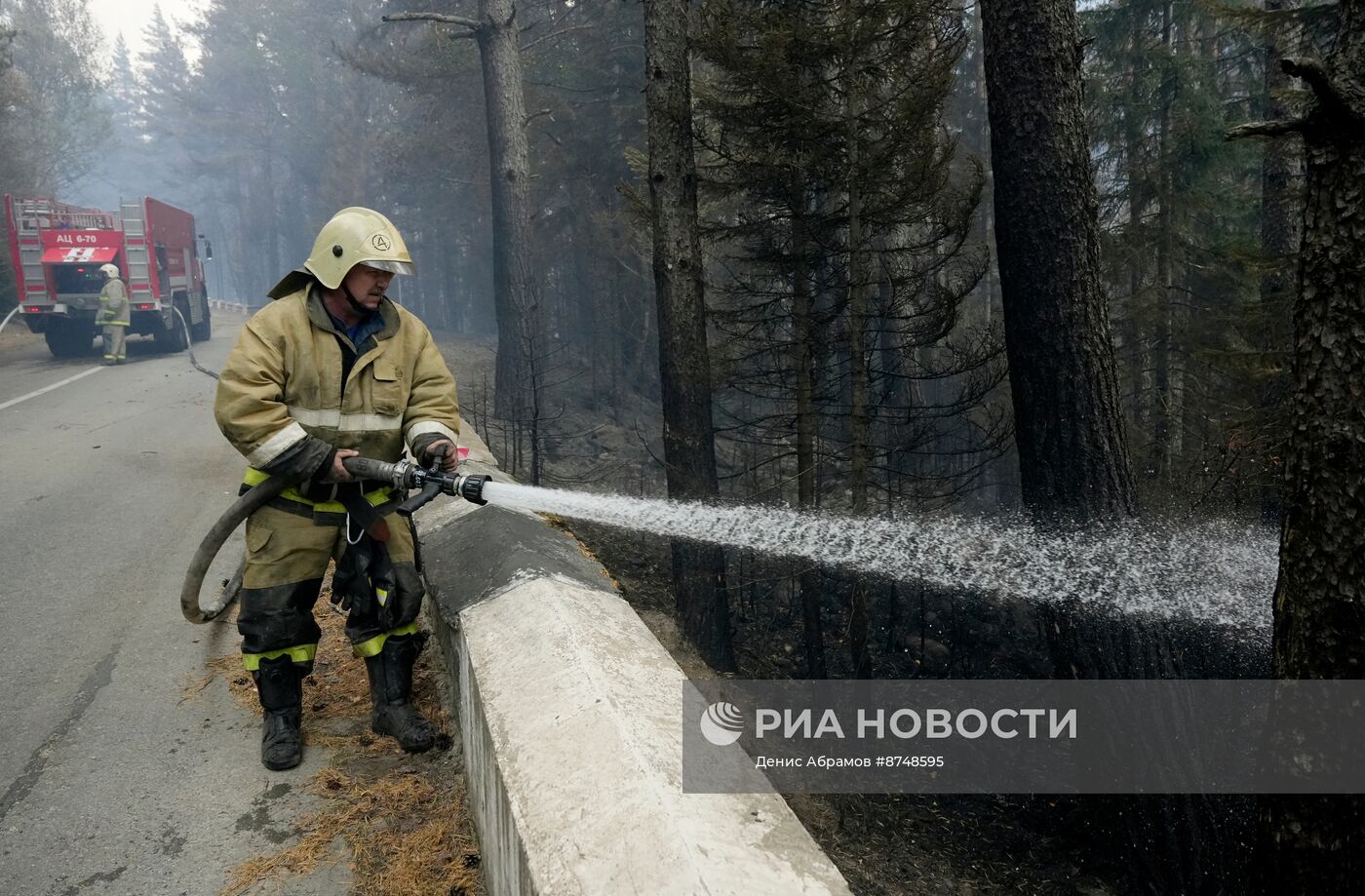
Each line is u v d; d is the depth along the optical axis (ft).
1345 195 10.10
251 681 11.41
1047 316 19.17
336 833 8.21
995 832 21.93
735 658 30.19
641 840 4.80
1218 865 18.78
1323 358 10.36
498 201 48.67
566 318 96.27
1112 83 53.06
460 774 9.03
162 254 56.39
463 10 70.08
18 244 51.34
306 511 8.86
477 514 12.15
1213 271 51.57
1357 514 10.02
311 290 8.64
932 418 32.22
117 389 40.81
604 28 71.61
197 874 7.72
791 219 30.45
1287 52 32.45
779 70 26.27
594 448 53.16
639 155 35.19
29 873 7.77
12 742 10.03
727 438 34.40
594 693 6.54
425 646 11.84
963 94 66.85
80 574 16.17
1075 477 19.40
